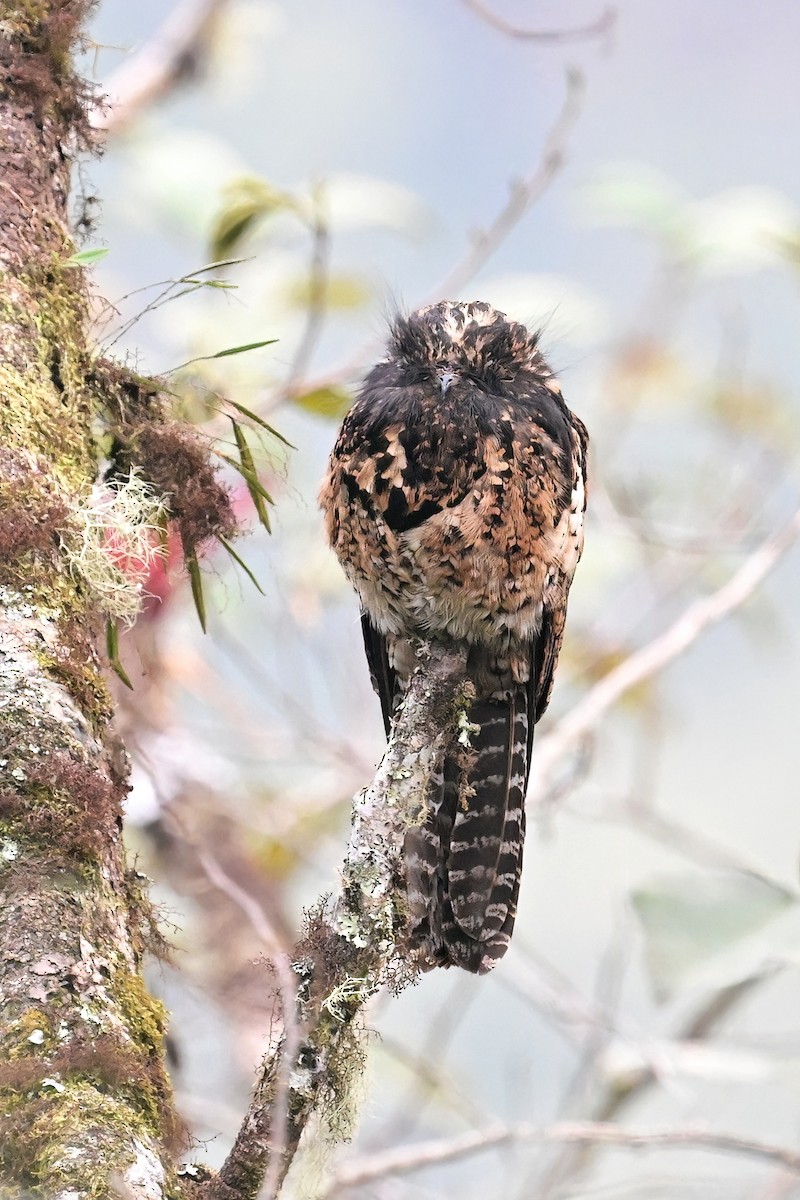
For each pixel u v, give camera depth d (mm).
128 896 5242
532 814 9188
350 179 9633
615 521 10938
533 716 7949
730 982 8375
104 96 6238
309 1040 5047
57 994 4594
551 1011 9328
